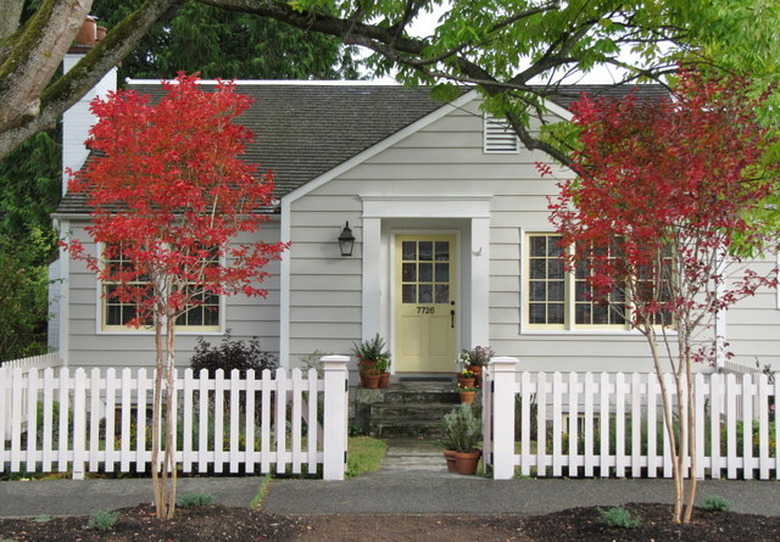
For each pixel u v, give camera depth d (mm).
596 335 13008
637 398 8414
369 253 13156
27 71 6914
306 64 26312
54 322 16672
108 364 13719
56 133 25625
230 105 6645
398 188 13148
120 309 13852
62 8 6992
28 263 14758
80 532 6113
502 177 13109
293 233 13219
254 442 8914
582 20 9516
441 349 14039
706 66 9125
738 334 12930
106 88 16000
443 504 7398
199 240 6688
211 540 6012
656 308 6285
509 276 13102
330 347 13188
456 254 14031
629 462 8391
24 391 10578
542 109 10867
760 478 8281
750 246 7984
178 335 13781
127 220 6188
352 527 6645
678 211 5996
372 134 16125
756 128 6273
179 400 11469
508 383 8430
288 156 15445
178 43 24703
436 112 13102
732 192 6242
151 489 7875
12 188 25156
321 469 8633
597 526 6281
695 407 8359
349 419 13086
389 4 9633
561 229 6742
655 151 6172
